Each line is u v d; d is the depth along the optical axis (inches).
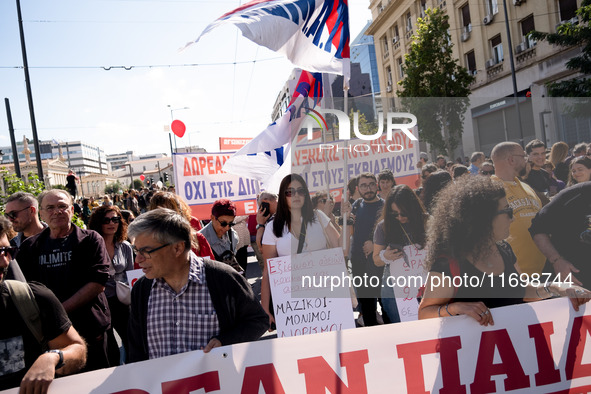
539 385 92.4
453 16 933.2
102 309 133.5
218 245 168.7
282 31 143.3
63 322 89.7
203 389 86.1
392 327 91.2
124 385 83.6
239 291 92.0
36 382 78.7
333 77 188.9
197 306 89.5
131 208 850.8
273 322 151.7
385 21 1251.2
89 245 130.3
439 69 705.0
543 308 92.4
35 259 130.1
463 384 91.2
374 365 90.7
